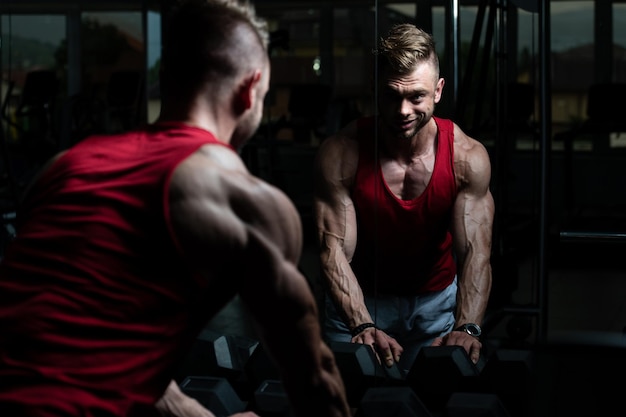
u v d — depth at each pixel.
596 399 1.05
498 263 1.90
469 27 1.98
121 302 1.07
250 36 1.18
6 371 1.06
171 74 1.18
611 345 1.05
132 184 1.09
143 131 1.18
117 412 1.08
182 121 1.17
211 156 1.10
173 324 1.10
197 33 1.16
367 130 1.72
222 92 1.17
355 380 1.64
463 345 1.71
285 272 1.10
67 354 1.06
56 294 1.07
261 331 1.15
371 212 1.74
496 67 2.23
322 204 1.77
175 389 1.43
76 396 1.05
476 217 1.72
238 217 1.08
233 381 1.78
